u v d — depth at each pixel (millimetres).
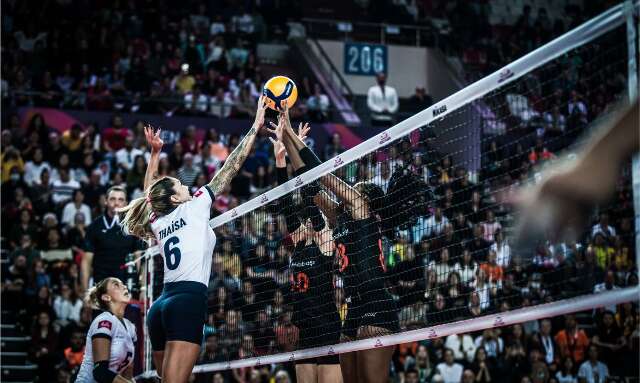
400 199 5531
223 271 8109
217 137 17453
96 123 16719
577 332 13562
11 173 15062
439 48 23812
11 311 12859
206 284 4781
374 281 4789
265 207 7020
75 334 11711
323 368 5547
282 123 5438
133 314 8242
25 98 17891
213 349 7477
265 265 6863
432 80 23375
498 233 6715
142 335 8234
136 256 8328
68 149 16219
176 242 4785
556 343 13531
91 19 20406
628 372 13172
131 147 16297
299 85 21594
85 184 15062
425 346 13289
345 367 5090
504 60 23250
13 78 18078
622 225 7641
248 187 16375
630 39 3211
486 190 11898
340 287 5414
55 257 13609
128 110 18234
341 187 5020
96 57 19328
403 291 6367
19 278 13039
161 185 4973
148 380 8500
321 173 5145
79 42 19547
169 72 19844
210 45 20938
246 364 6109
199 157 16672
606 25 3357
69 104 17891
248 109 18734
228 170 5105
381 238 5160
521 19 24297
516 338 13508
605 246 7414
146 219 5113
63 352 12062
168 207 4941
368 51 23000
